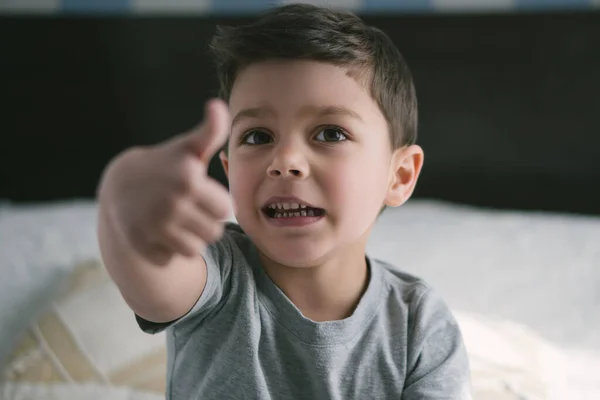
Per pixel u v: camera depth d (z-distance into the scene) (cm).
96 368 104
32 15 220
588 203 216
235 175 68
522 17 213
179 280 60
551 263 151
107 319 114
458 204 222
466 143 220
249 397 69
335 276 72
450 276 144
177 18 222
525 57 214
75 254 154
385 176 74
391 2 224
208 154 47
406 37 218
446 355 74
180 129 226
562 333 122
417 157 82
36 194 228
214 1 227
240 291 70
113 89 225
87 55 223
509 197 220
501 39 214
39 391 100
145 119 226
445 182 222
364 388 72
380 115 73
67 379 102
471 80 217
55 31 221
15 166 227
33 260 150
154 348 108
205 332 71
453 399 70
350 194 67
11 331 126
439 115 220
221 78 75
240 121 68
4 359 111
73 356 106
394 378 72
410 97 82
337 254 71
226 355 70
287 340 70
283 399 70
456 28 216
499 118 217
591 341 119
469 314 122
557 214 210
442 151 221
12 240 162
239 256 72
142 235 47
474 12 215
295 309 70
